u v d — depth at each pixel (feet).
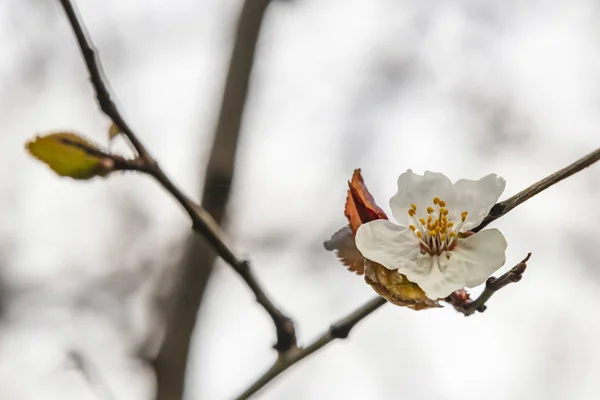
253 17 2.58
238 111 2.39
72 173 1.66
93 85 1.65
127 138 1.67
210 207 2.20
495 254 1.60
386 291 1.60
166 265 3.38
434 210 1.62
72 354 1.88
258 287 1.69
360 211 1.64
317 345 1.67
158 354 2.21
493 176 1.62
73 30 1.64
